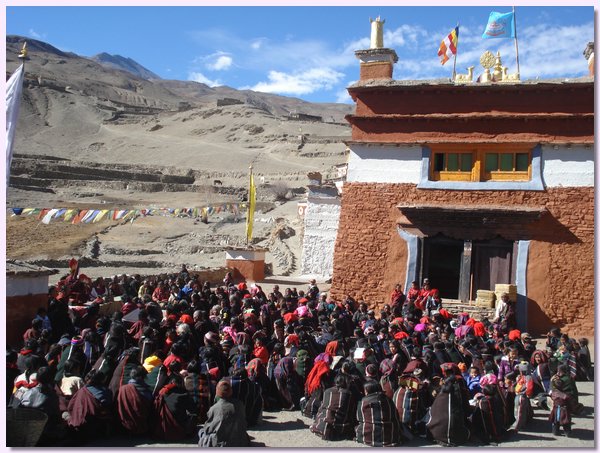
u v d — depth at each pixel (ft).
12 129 48.52
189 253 180.75
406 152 84.17
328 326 59.77
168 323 52.80
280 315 65.82
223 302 66.85
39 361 38.83
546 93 79.51
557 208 78.28
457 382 39.99
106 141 546.67
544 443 39.45
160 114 645.92
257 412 41.86
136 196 318.65
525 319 77.46
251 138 542.57
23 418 33.86
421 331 59.41
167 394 38.11
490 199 80.48
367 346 47.14
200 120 612.70
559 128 78.79
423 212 81.30
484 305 78.48
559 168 78.74
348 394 39.91
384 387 42.98
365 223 85.05
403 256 83.30
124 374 39.58
